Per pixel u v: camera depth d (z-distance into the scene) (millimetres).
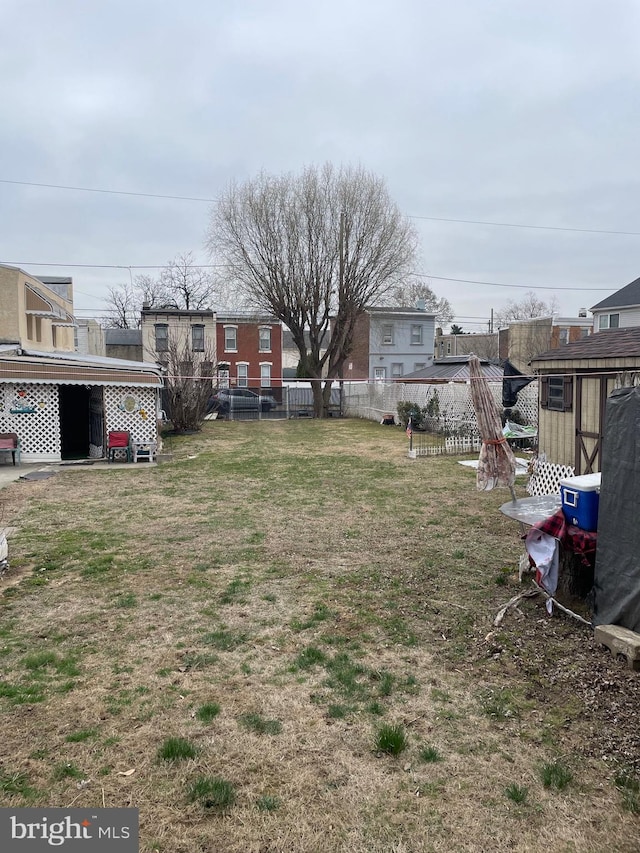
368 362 38125
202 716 3578
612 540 4523
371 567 6473
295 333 28688
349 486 11312
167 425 23453
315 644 4609
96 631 4820
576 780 3039
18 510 9273
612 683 3922
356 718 3586
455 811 2818
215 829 2684
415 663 4301
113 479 12219
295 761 3174
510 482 6160
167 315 34719
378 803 2869
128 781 2986
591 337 9867
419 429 22297
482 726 3516
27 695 3793
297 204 26453
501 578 6000
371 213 26562
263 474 12773
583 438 8492
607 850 2590
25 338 19500
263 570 6387
